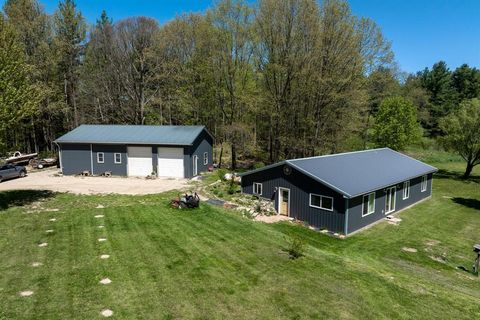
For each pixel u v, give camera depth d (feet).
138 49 141.18
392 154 92.79
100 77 144.56
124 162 99.40
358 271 35.91
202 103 132.16
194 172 100.01
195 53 126.82
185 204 58.18
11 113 54.08
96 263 34.01
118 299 27.17
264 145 132.67
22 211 55.31
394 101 131.23
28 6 119.65
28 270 32.04
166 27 139.23
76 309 25.48
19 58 59.31
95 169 101.09
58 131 141.59
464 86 216.95
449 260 48.55
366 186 60.34
